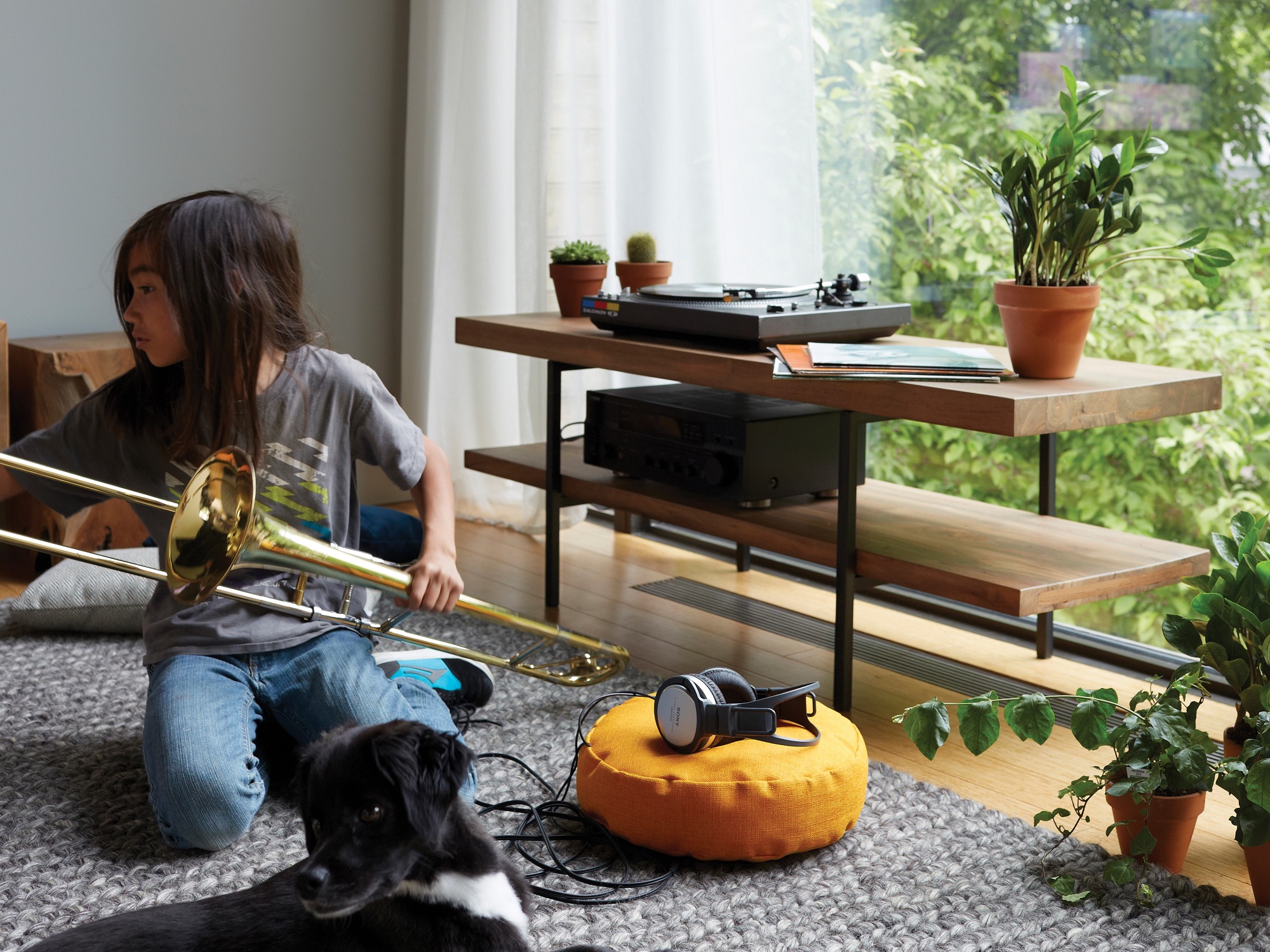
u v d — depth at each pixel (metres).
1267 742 1.50
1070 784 1.92
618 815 1.65
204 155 3.46
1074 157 2.03
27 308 3.26
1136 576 2.08
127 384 1.76
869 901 1.55
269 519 1.49
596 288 2.83
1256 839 1.49
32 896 1.53
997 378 2.02
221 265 1.63
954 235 2.80
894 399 1.99
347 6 3.62
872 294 3.00
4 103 3.15
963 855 1.67
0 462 1.44
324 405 1.82
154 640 1.81
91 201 3.31
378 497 3.86
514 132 3.23
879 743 2.10
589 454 2.71
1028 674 2.45
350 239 3.74
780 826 1.61
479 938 1.15
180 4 3.36
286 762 1.90
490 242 3.54
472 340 2.80
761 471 2.38
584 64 3.08
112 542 3.07
